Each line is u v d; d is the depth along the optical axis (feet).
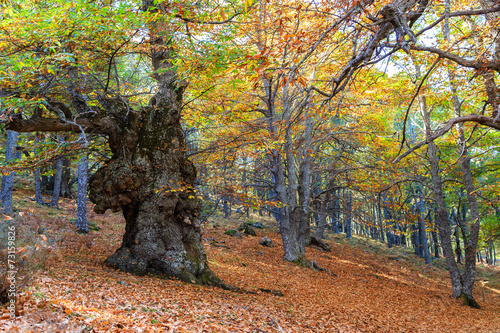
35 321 13.11
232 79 18.63
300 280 47.62
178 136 35.91
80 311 15.87
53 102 28.58
